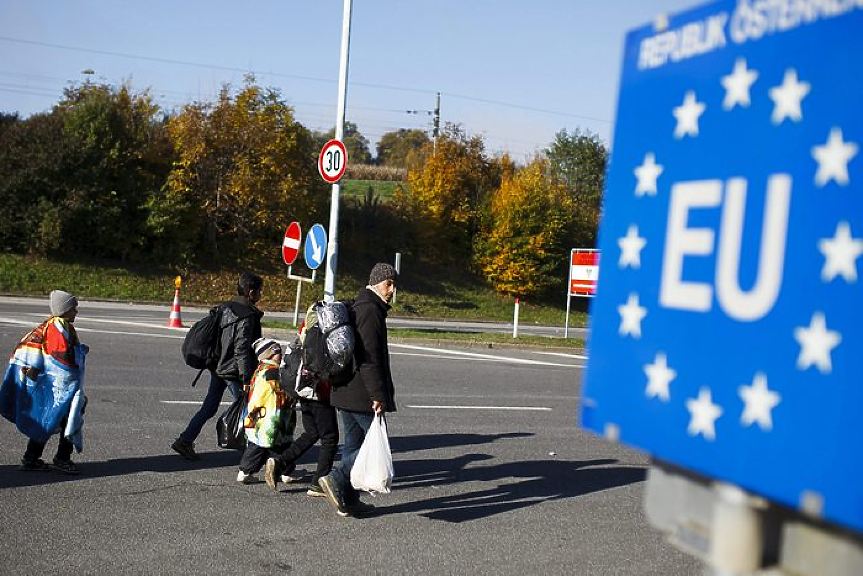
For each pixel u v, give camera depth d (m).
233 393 8.15
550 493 7.95
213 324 8.10
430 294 40.56
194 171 35.91
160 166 35.75
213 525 6.38
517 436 10.52
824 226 1.51
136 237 33.97
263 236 38.22
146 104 36.25
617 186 2.06
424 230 43.44
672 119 1.90
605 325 2.06
